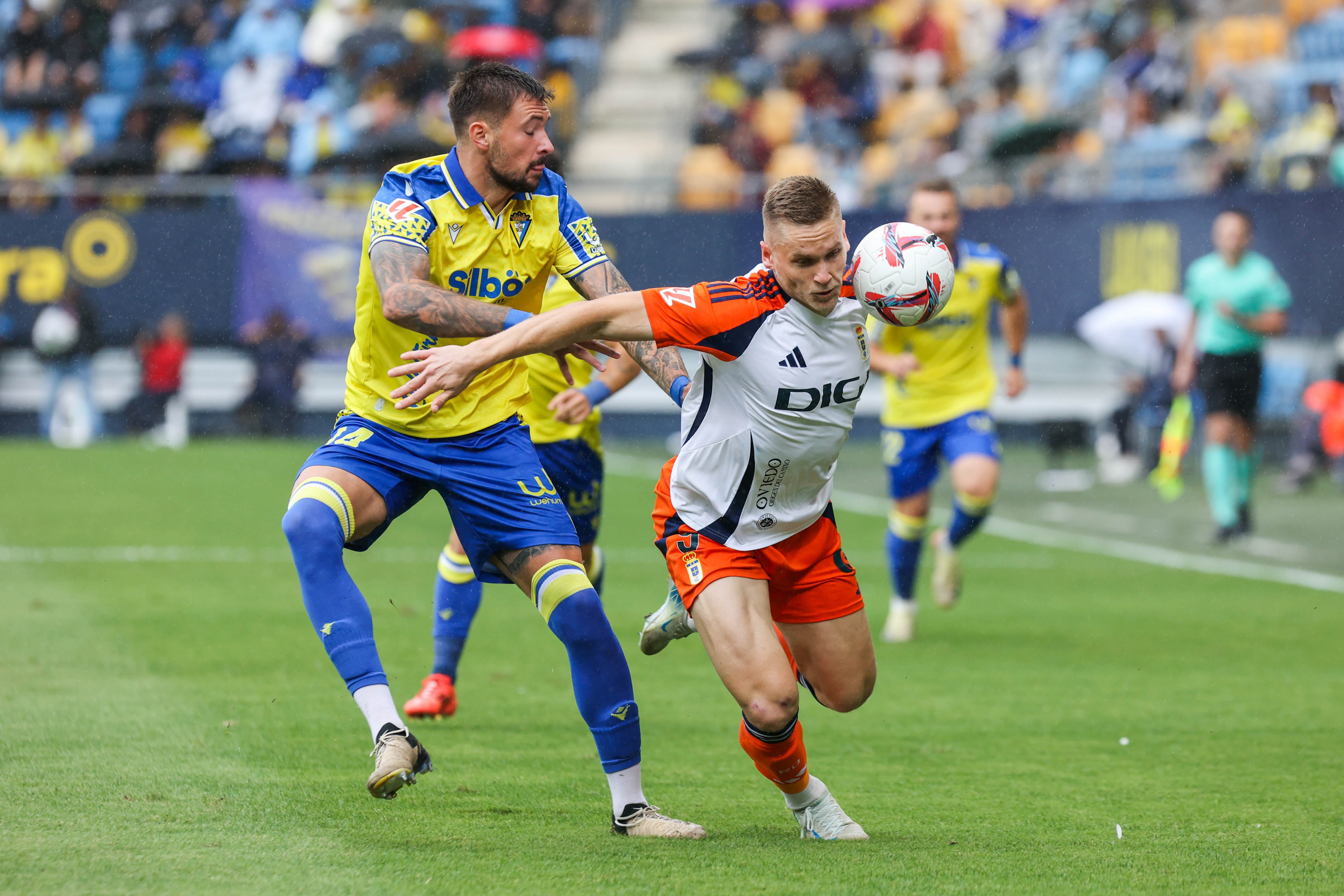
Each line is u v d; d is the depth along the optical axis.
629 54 92.19
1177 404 54.38
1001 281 26.80
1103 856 12.67
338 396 69.06
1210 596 32.72
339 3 85.38
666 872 11.86
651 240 66.06
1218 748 18.03
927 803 14.97
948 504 51.28
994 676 23.16
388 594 30.83
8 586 30.30
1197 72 74.06
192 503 46.72
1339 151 61.22
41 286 66.56
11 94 82.62
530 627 27.38
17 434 69.25
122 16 85.06
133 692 19.94
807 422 13.21
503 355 12.86
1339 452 54.66
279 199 67.00
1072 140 72.50
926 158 76.75
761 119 82.62
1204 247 60.03
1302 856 12.73
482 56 78.25
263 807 13.88
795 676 13.41
